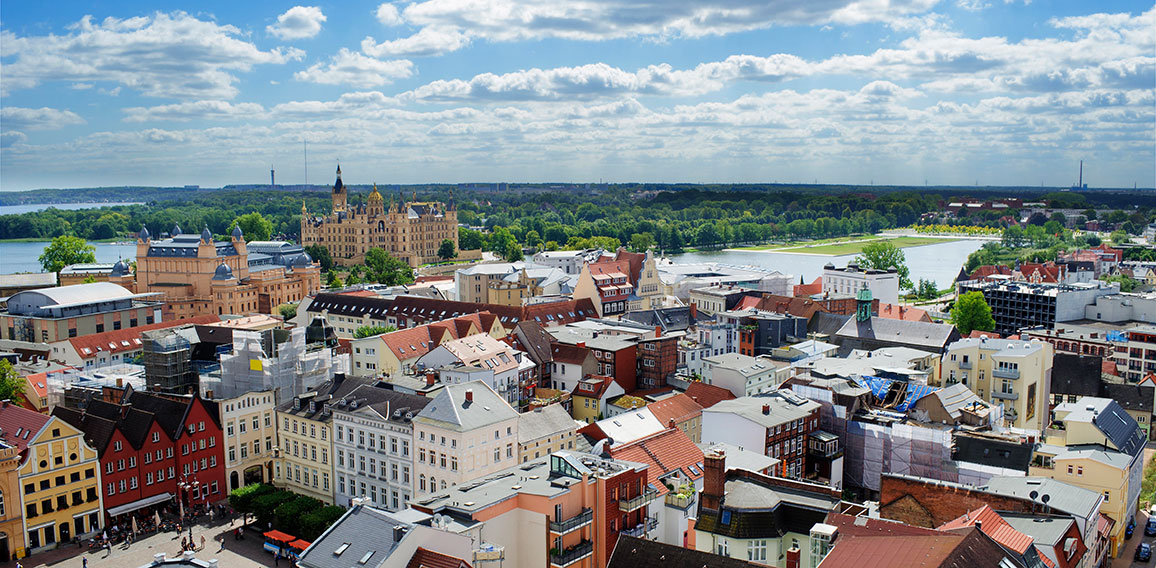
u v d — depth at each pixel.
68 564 130.75
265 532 139.38
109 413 155.38
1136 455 146.62
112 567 129.62
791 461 148.25
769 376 191.38
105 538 138.25
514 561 103.06
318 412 155.62
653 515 113.12
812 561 93.31
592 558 103.88
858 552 79.44
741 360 193.38
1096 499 111.81
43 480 135.25
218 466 159.50
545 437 147.12
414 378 169.38
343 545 89.38
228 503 153.50
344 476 151.38
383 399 149.62
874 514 105.19
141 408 160.00
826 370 175.75
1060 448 141.25
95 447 144.25
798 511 104.25
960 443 143.88
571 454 113.62
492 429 137.12
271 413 167.75
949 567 73.44
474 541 93.88
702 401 178.62
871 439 149.25
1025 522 103.50
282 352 169.38
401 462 141.50
